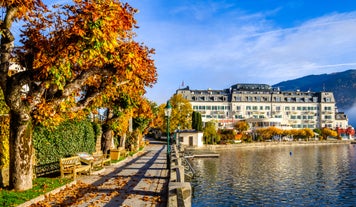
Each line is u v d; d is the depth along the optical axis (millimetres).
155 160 28828
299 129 125688
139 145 50875
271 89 147125
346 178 38844
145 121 49844
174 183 8969
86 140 24984
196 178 37656
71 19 11023
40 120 13109
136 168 22125
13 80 11766
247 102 131625
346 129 138250
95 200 11625
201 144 83750
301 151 82875
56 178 15484
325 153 76500
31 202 10758
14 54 13422
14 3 11781
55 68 11250
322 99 139750
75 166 15898
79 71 15234
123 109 26969
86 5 10992
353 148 96750
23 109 11992
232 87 149125
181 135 82188
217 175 39906
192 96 129250
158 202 11383
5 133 13609
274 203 26641
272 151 81438
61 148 19016
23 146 12219
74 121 20516
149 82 15719
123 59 12773
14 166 12188
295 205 26188
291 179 37812
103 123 30484
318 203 26906
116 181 16016
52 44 11922
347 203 26922
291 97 138875
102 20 10609
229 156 66312
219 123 127938
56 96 13312
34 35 12922
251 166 49188
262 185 33750
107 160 22891
